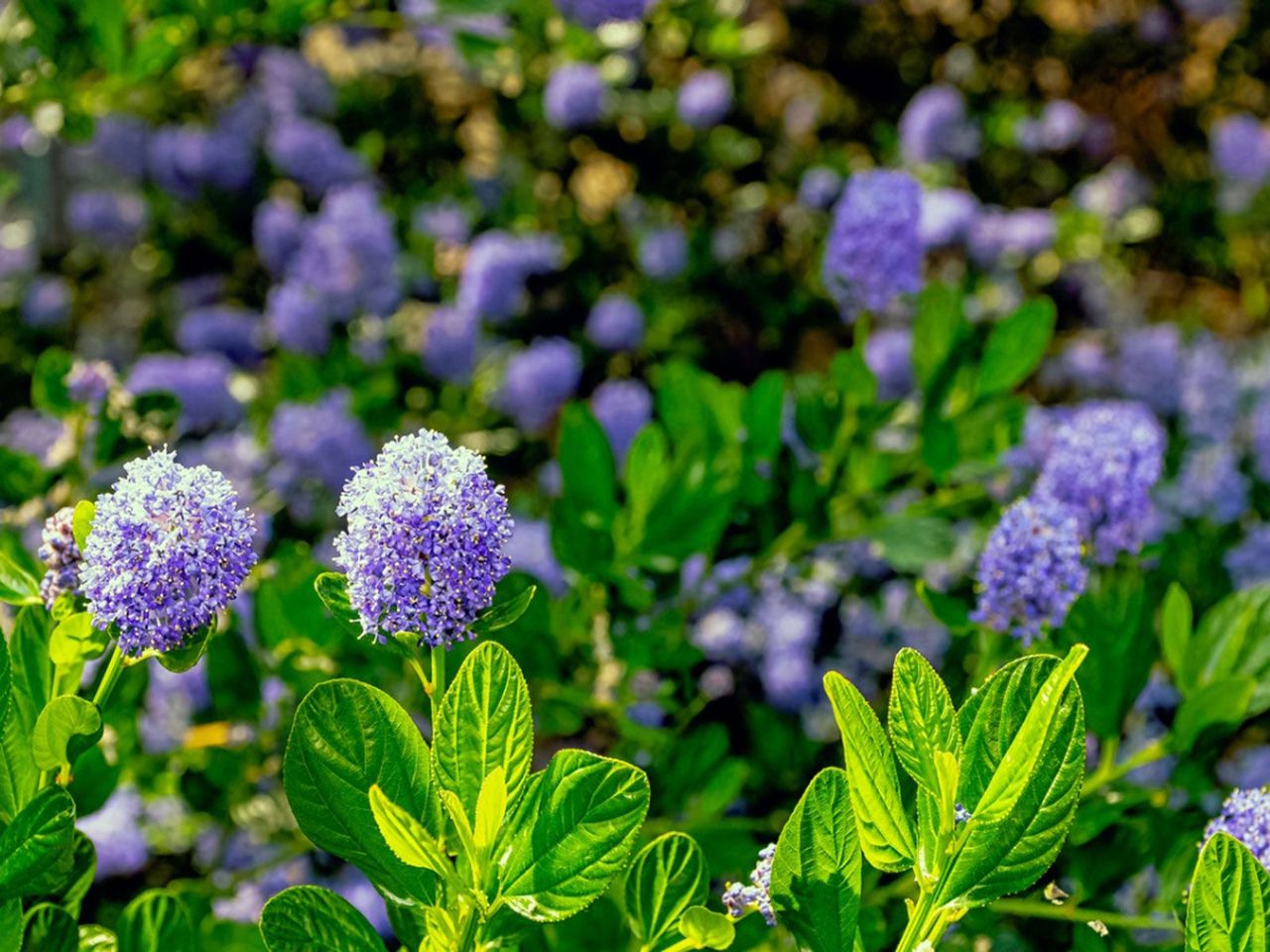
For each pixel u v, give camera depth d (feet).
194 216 5.96
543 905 1.60
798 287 5.71
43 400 2.71
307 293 4.50
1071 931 2.27
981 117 6.73
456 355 4.55
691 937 1.63
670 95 5.64
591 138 5.65
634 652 2.75
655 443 2.72
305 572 2.63
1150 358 5.17
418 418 4.72
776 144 6.24
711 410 3.03
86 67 3.42
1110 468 2.43
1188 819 2.26
